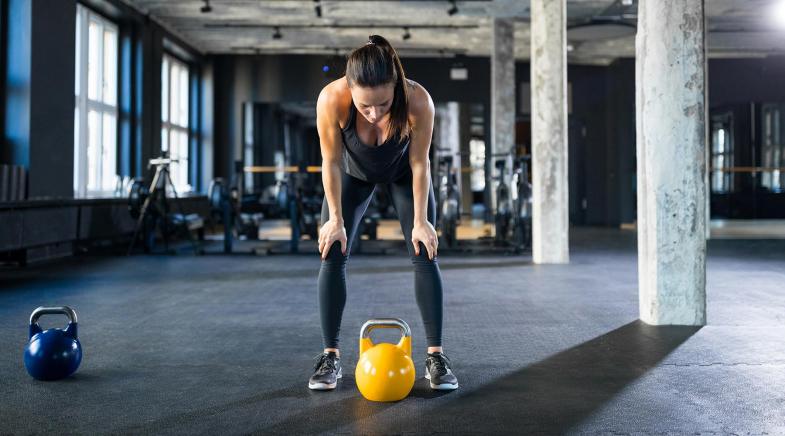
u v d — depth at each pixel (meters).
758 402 1.99
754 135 14.81
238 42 12.54
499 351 2.67
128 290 4.44
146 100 10.41
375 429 1.75
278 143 18.44
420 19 10.89
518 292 4.34
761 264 6.05
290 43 12.66
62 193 7.60
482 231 11.40
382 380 1.96
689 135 3.21
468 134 16.52
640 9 3.31
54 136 7.42
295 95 13.56
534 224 6.33
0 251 5.49
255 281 4.91
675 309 3.24
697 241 3.23
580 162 14.48
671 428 1.76
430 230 2.08
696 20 3.19
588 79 14.39
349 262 6.23
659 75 3.22
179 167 12.86
